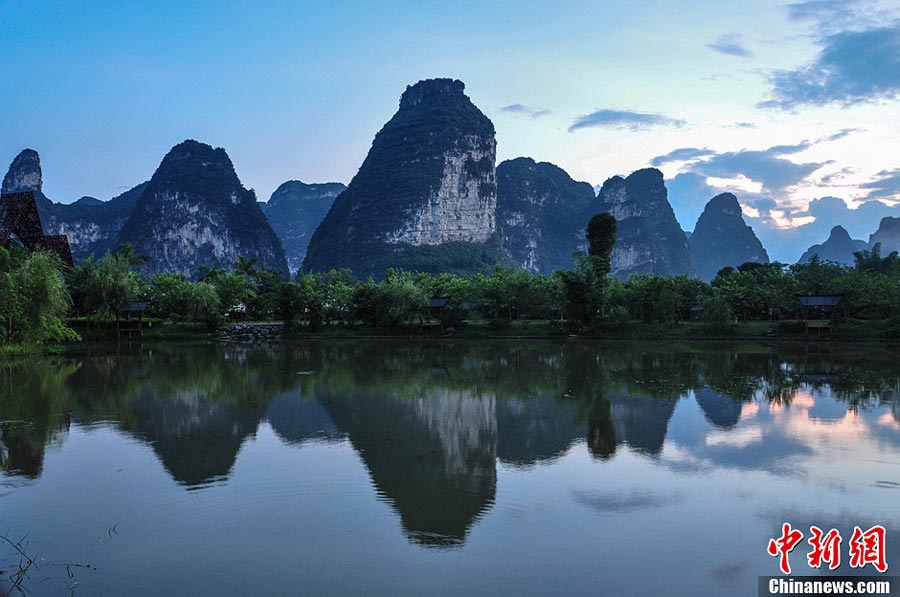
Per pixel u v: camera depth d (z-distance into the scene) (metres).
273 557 10.30
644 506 12.48
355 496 13.18
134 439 18.30
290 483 14.02
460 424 20.14
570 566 9.95
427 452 16.62
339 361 40.16
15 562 10.21
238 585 9.40
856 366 34.72
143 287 70.69
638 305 60.84
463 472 14.77
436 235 193.62
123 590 9.29
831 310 54.19
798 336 51.72
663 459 15.81
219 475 14.69
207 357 43.19
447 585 9.34
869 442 17.33
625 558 10.20
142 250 187.75
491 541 10.86
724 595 9.07
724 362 37.19
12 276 43.22
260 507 12.54
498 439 18.08
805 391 25.91
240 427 19.83
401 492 13.38
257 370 35.06
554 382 29.34
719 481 14.04
